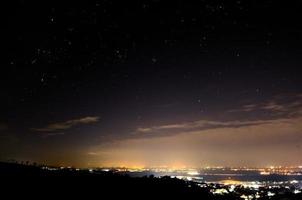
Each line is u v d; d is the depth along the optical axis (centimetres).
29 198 2559
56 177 3719
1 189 2756
